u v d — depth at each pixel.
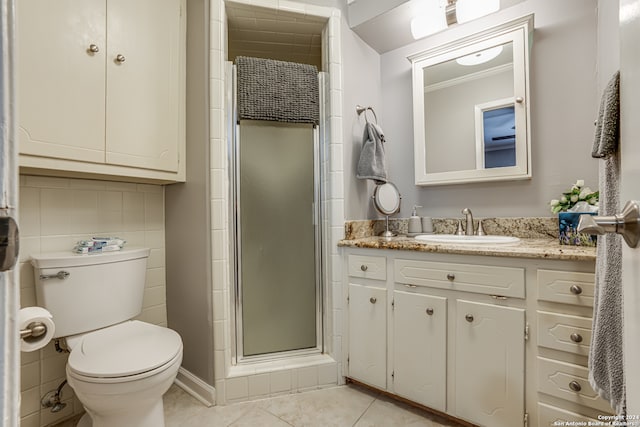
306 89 1.69
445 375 1.28
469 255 1.22
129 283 1.41
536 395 1.08
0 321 0.28
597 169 1.44
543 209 1.58
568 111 1.51
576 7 1.50
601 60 1.11
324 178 1.75
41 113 1.13
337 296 1.65
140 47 1.43
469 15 1.63
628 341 0.46
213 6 1.51
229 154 1.61
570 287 1.01
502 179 1.65
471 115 1.76
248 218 1.66
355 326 1.58
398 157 2.09
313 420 1.35
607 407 0.95
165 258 1.81
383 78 2.15
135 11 1.42
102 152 1.30
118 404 1.01
